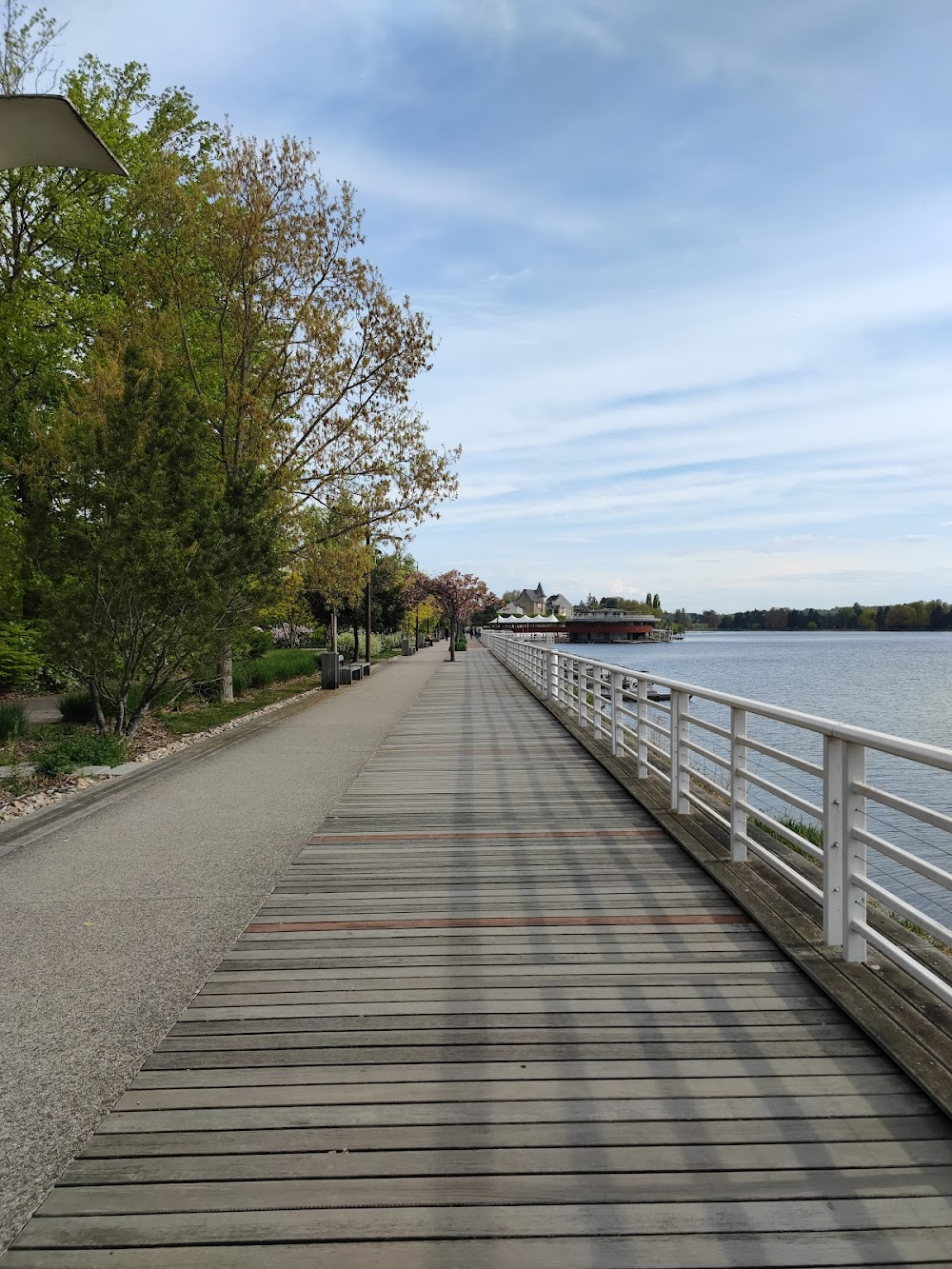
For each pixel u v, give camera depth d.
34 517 10.14
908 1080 2.68
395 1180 2.23
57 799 7.42
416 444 18.53
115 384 12.56
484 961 3.72
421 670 28.97
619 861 5.34
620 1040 2.97
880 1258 1.96
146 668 11.47
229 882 4.96
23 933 4.14
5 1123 2.53
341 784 7.99
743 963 3.65
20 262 19.05
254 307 17.55
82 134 5.48
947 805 12.32
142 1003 3.33
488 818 6.57
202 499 11.26
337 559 18.52
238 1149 2.36
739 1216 2.09
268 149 16.77
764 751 4.50
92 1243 2.02
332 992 3.40
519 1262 1.95
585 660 12.27
